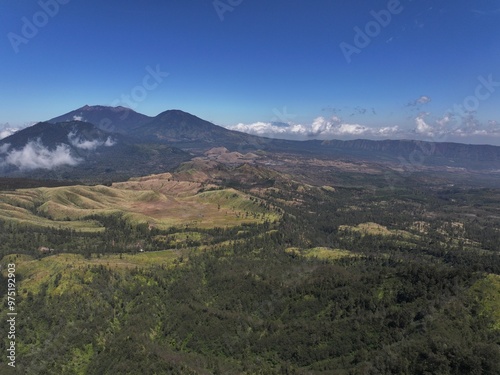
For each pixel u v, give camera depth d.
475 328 148.75
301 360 168.12
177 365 163.38
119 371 161.00
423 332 153.88
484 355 131.12
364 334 168.62
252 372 165.75
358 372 144.75
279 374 161.12
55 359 176.50
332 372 152.38
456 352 134.38
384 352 151.12
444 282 174.50
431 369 133.12
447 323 152.88
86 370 171.00
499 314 151.62
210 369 169.75
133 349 173.62
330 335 174.12
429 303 166.75
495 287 163.88
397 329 163.00
